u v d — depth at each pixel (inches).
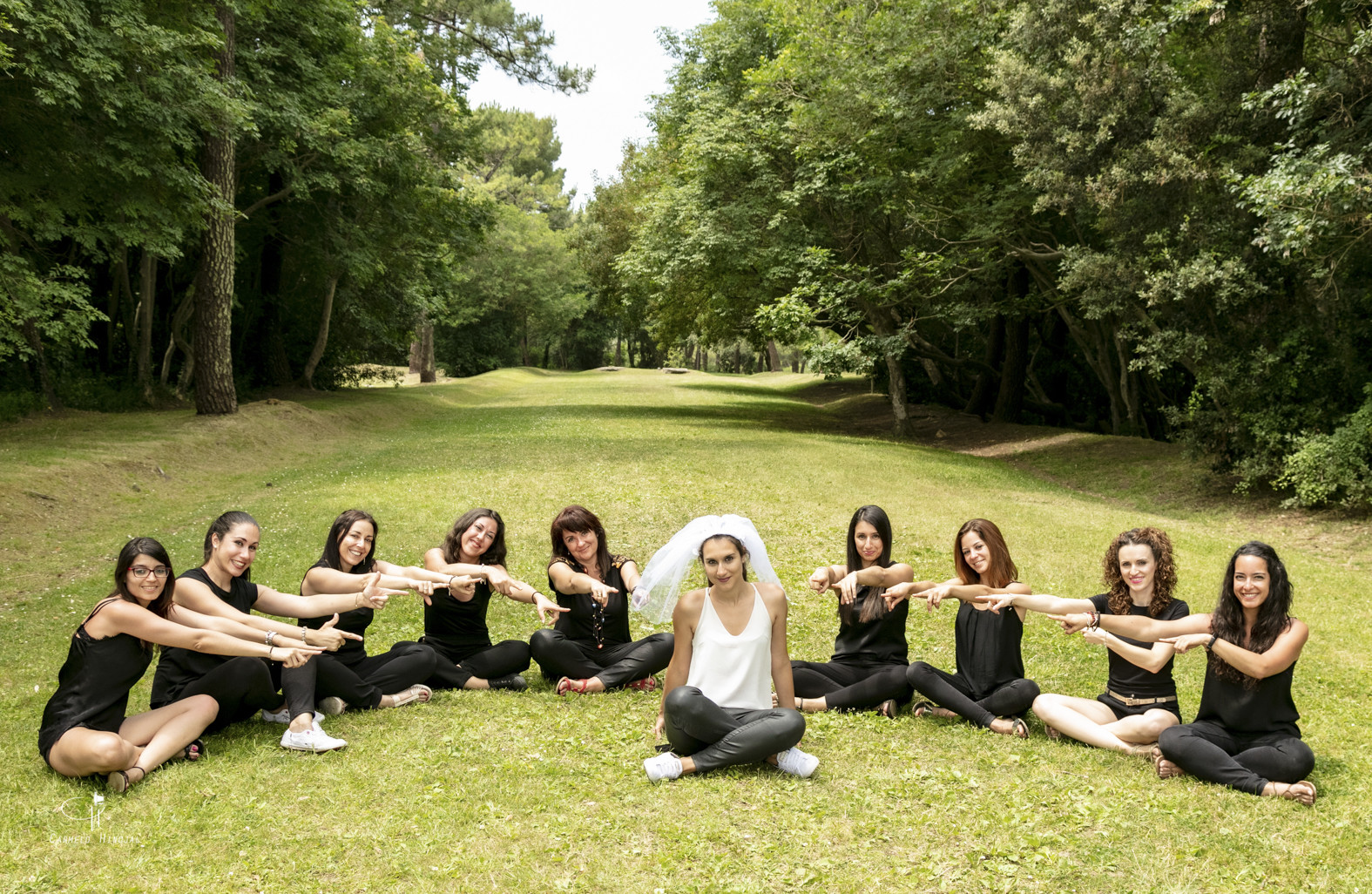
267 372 1173.1
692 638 207.5
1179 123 633.6
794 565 415.5
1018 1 797.2
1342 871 156.9
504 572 255.9
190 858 153.9
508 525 470.6
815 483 622.5
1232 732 204.8
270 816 169.8
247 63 842.2
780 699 210.8
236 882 146.3
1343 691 279.3
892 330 1058.1
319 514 482.9
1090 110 672.4
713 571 201.3
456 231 1219.9
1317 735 232.8
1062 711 220.5
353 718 227.1
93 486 534.0
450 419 1132.5
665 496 550.9
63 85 514.9
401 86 1031.6
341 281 1210.0
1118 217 692.1
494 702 241.4
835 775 196.5
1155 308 734.5
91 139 602.5
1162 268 675.4
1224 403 677.9
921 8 847.1
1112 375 1115.9
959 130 845.8
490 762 199.2
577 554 263.3
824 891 147.6
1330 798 187.2
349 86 1006.4
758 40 1125.1
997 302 1012.5
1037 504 614.2
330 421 919.0
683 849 159.9
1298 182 513.3
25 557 407.5
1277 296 641.6
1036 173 711.7
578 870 152.9
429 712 232.4
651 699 248.5
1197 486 730.8
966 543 240.1
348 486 573.0
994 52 777.6
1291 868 157.1
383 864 153.2
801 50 946.1
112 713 193.6
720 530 202.1
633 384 1895.9
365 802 177.6
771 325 983.6
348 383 1407.5
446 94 1109.7
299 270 1219.2
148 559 196.4
